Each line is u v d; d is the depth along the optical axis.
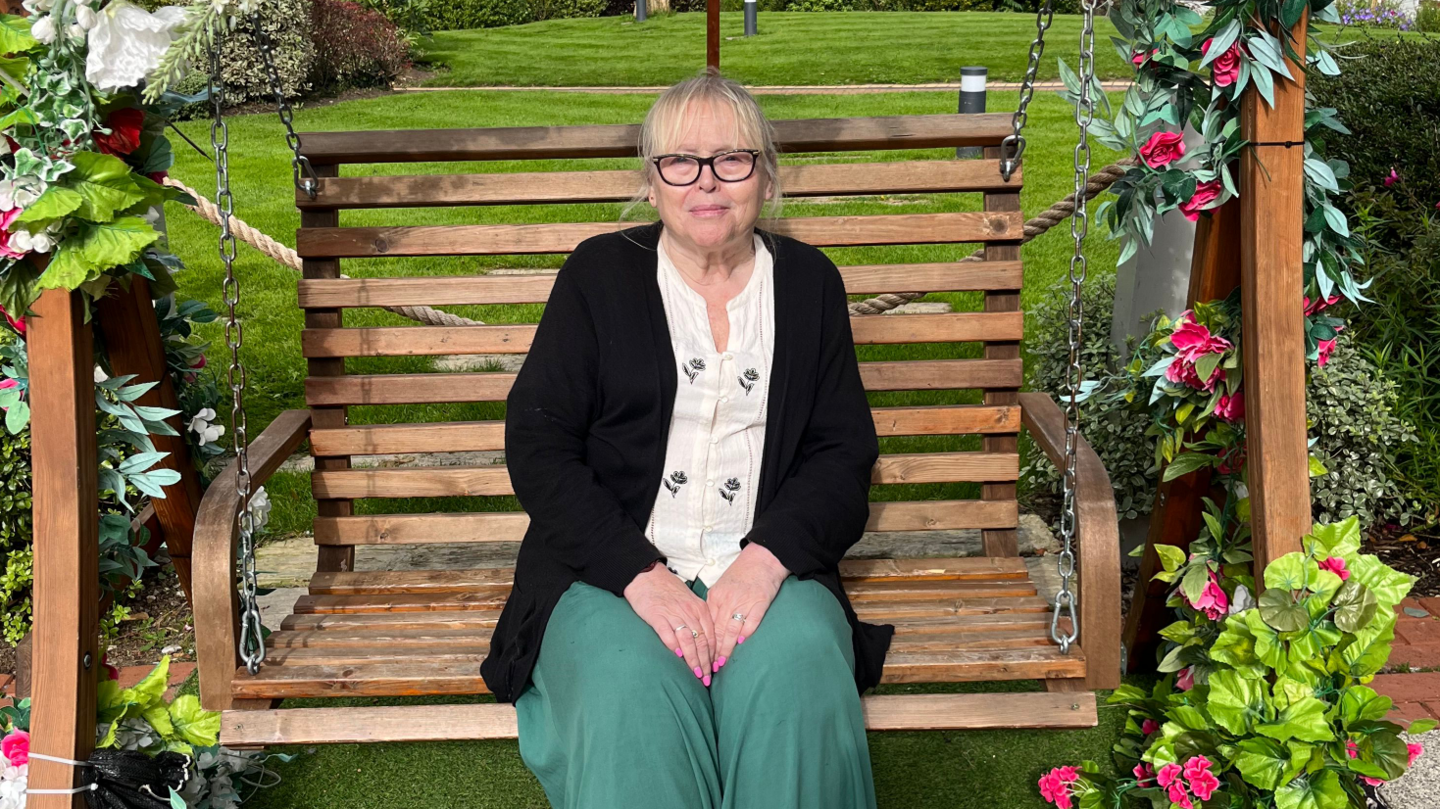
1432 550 3.75
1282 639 2.13
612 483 2.26
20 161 2.02
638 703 1.89
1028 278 6.46
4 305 2.09
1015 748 2.76
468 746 2.79
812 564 2.16
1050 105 11.62
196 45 1.98
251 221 7.68
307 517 3.90
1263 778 2.08
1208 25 2.19
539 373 2.23
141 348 2.53
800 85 13.94
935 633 2.44
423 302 2.85
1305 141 2.25
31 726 2.14
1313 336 2.35
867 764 2.03
